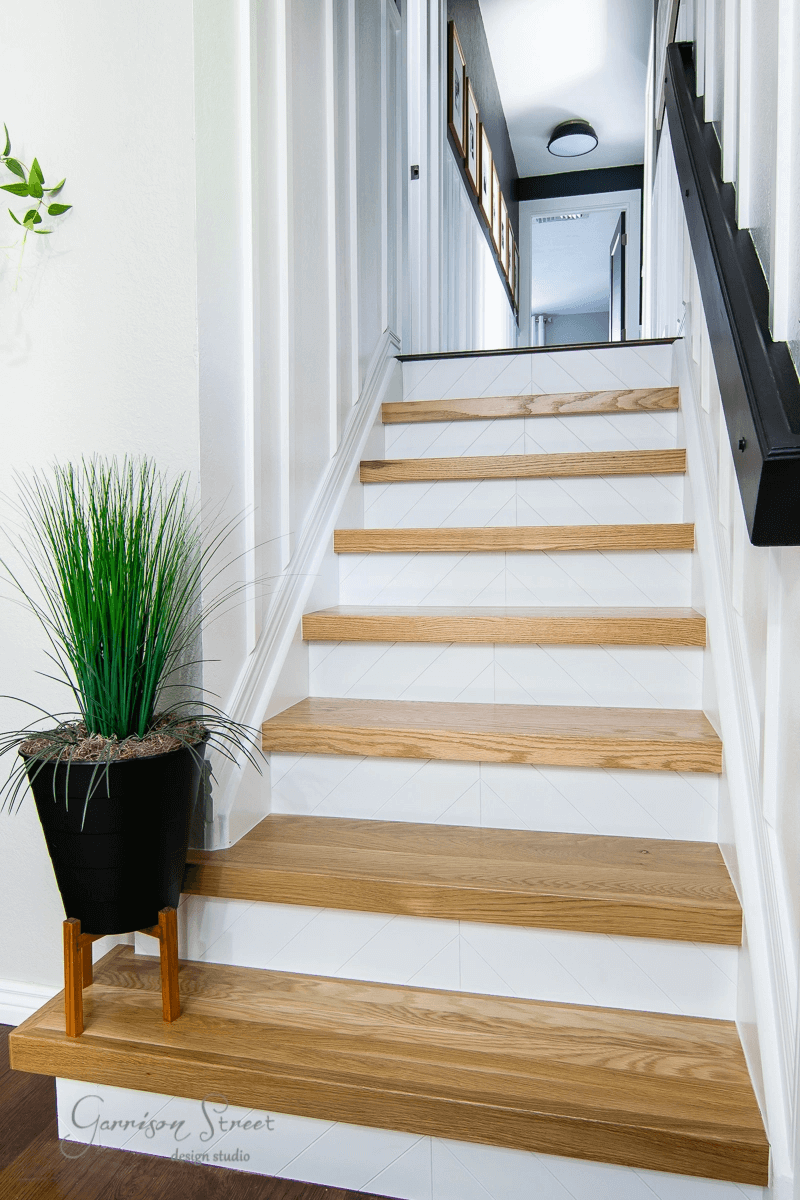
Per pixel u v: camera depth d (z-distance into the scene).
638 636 1.51
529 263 6.98
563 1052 1.06
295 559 1.68
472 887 1.16
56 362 1.36
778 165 0.91
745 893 1.05
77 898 1.10
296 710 1.57
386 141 2.48
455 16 4.14
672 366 2.40
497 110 5.66
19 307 1.38
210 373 1.33
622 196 6.83
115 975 1.28
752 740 1.13
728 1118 0.92
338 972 1.26
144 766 1.06
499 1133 0.96
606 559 1.78
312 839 1.36
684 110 1.71
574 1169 0.97
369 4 2.33
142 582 1.13
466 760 1.38
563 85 5.63
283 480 1.63
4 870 1.46
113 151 1.32
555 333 10.45
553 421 2.25
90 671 1.10
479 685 1.63
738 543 1.27
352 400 2.11
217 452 1.36
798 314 0.88
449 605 1.87
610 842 1.34
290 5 1.67
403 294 2.84
